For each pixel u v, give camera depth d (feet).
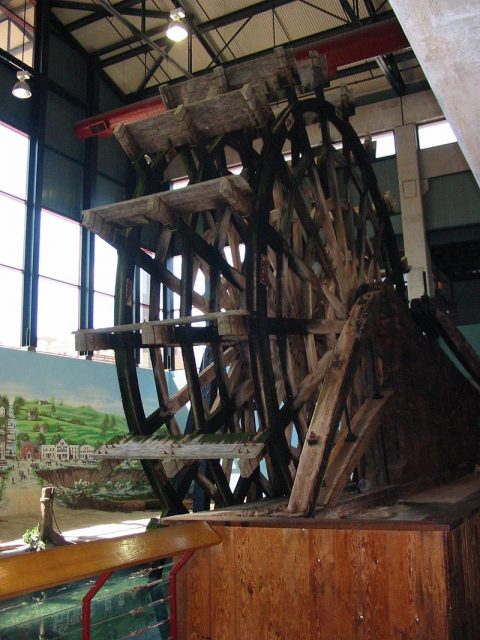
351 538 9.91
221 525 10.87
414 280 48.08
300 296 16.70
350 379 13.67
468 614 10.30
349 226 19.70
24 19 48.42
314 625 9.98
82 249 51.08
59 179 49.85
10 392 42.34
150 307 16.43
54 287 48.24
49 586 7.08
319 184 18.06
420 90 51.62
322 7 46.11
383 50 37.76
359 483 15.33
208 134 17.26
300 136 17.62
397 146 50.88
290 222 16.17
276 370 16.37
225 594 10.70
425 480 17.04
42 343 46.65
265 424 13.85
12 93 45.34
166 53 48.60
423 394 18.35
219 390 15.52
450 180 50.08
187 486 15.89
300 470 12.01
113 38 52.34
